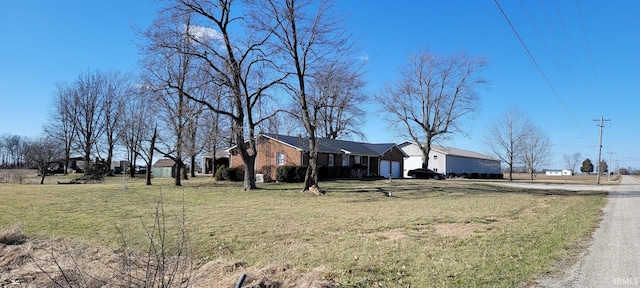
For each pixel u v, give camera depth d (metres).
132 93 29.55
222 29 23.11
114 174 55.28
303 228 10.88
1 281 6.41
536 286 5.61
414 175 47.81
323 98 27.66
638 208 15.74
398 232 10.19
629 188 32.69
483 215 13.38
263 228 10.91
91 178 35.31
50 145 47.50
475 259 7.10
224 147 39.81
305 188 23.02
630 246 8.18
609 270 6.39
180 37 22.41
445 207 15.98
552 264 6.73
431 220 12.18
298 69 23.55
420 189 26.06
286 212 14.34
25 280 6.45
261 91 24.52
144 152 29.70
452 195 22.19
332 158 38.44
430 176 46.84
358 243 8.76
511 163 52.94
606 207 16.12
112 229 10.89
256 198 19.86
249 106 24.78
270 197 20.39
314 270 6.52
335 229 10.70
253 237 9.70
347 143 43.06
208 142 28.59
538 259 7.05
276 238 9.57
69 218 12.85
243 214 13.77
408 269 6.54
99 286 5.60
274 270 6.25
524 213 13.99
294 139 37.00
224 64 23.31
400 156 50.22
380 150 45.66
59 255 7.90
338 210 14.96
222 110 25.00
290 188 25.95
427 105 47.78
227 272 6.36
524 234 9.58
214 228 10.91
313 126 23.66
